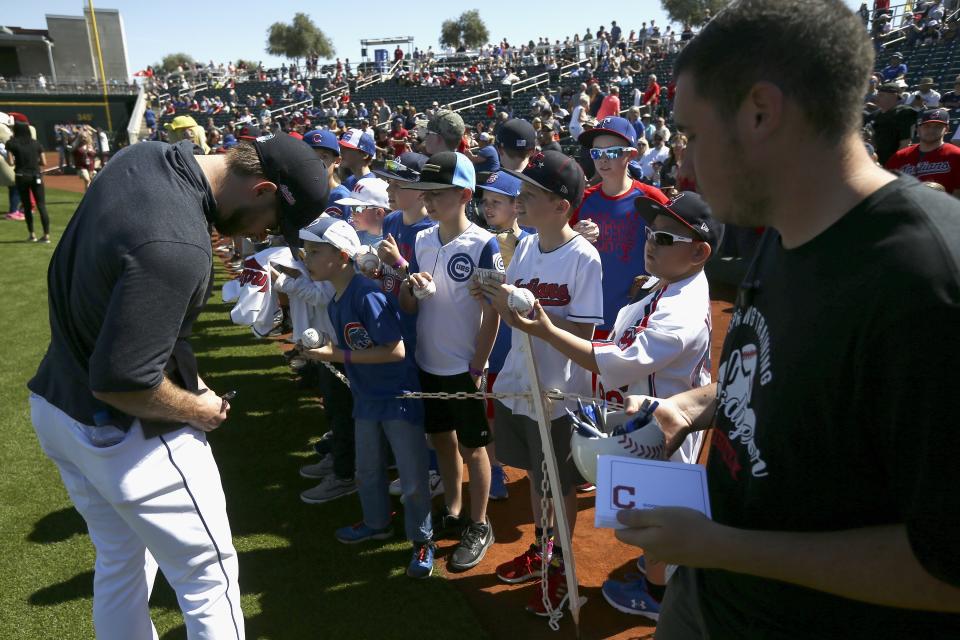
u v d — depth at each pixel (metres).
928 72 15.55
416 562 2.82
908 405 0.76
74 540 3.07
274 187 1.72
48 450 1.83
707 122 0.94
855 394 0.84
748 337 1.12
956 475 0.73
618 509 1.12
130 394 1.54
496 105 24.31
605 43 27.47
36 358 5.45
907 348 0.76
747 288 1.15
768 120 0.88
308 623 2.56
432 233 3.02
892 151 7.25
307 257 2.67
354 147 5.05
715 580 1.18
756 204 0.96
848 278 0.84
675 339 2.06
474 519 2.98
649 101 17.66
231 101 33.84
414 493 2.77
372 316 2.65
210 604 1.87
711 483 1.22
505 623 2.58
